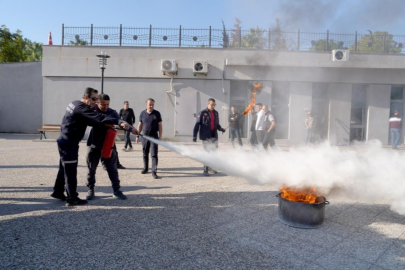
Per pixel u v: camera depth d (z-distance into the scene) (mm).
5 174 7297
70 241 3672
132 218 4480
